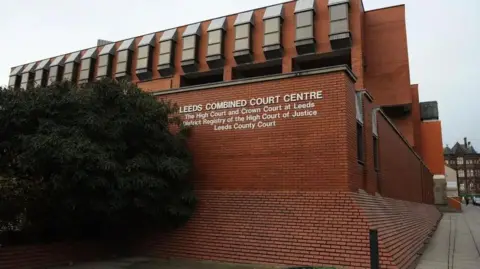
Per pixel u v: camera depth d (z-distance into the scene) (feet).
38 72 123.75
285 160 34.65
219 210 35.53
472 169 360.69
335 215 30.89
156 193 33.17
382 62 89.25
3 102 30.35
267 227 32.60
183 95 41.32
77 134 28.99
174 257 34.45
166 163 33.35
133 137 33.73
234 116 38.04
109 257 34.94
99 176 29.12
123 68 107.45
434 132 135.54
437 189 133.90
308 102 34.73
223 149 37.86
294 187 33.73
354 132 35.29
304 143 34.17
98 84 32.99
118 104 32.96
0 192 28.27
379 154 45.34
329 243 29.73
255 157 36.11
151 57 106.93
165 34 106.01
